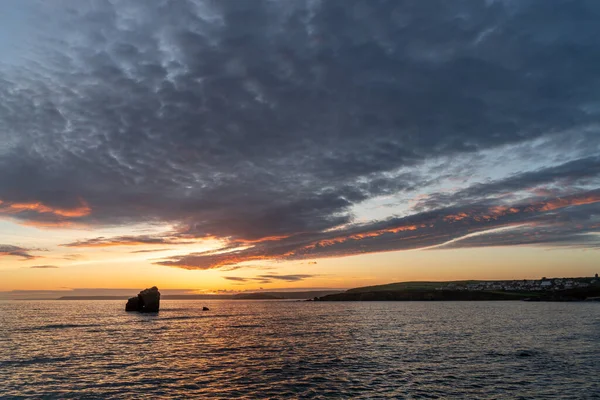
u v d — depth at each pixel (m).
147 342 63.62
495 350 51.47
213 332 80.44
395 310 171.62
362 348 54.81
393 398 29.69
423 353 49.75
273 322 108.56
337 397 30.08
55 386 33.84
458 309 169.75
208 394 31.14
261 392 31.61
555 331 73.19
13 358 47.81
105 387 33.47
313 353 50.75
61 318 126.38
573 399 29.25
